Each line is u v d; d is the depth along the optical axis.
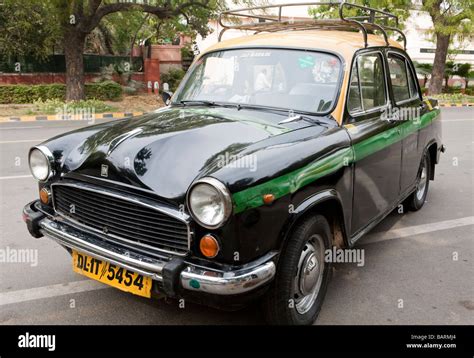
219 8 18.39
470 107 21.39
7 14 19.69
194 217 2.54
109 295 3.72
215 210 2.51
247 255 2.63
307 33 4.33
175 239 2.70
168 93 4.45
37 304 3.58
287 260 2.89
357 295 3.82
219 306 2.61
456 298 3.80
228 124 3.29
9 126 13.23
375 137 3.87
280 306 2.95
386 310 3.60
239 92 4.00
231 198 2.48
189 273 2.58
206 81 4.25
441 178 7.73
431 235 5.15
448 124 14.58
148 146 2.92
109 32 24.81
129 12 19.48
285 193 2.78
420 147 5.28
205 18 19.52
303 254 3.11
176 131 3.12
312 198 3.02
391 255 4.61
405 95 5.04
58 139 3.50
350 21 4.06
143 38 26.55
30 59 20.53
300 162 2.91
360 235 3.83
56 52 21.95
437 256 4.61
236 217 2.53
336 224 3.50
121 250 2.86
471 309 3.64
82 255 3.17
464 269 4.33
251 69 4.05
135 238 2.86
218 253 2.59
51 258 4.36
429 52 33.81
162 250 2.75
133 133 3.14
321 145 3.17
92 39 24.67
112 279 2.99
